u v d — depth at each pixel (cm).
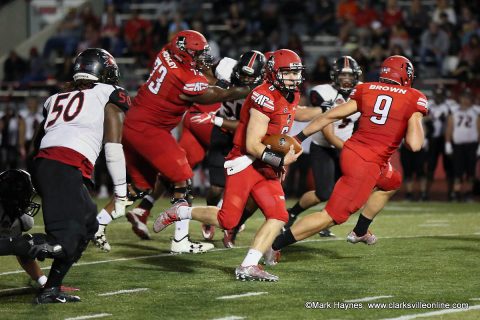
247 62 2100
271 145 1670
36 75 4741
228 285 1678
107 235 2431
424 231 2502
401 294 1581
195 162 2391
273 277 1714
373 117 1831
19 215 1538
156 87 2042
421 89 4347
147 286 1680
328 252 2089
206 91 2042
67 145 1492
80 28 5038
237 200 1709
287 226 2334
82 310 1468
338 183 1839
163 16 4747
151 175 2167
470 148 3694
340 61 2264
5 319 1411
